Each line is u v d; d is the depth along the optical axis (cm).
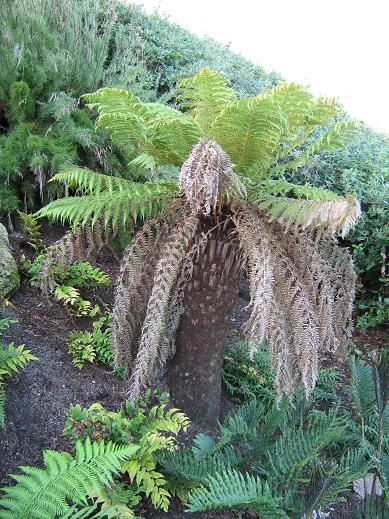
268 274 175
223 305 219
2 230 271
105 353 237
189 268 204
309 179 417
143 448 182
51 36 343
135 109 176
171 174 308
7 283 248
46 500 135
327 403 303
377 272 400
